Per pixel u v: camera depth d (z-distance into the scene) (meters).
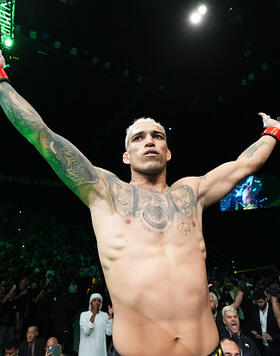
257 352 4.18
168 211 1.62
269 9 7.82
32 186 15.32
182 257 1.52
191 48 9.57
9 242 13.83
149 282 1.43
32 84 11.59
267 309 4.97
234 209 14.45
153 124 1.94
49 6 8.52
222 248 14.42
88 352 4.83
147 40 9.73
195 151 13.49
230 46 9.19
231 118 11.70
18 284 7.96
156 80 10.85
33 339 4.72
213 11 8.27
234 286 7.17
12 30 8.62
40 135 1.56
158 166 1.80
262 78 9.74
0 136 13.97
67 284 8.36
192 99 11.20
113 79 11.34
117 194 1.63
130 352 1.36
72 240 15.12
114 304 1.47
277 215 13.12
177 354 1.35
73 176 1.58
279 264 12.62
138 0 8.51
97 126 13.80
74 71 11.10
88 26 9.33
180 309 1.41
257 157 1.88
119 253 1.50
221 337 3.39
